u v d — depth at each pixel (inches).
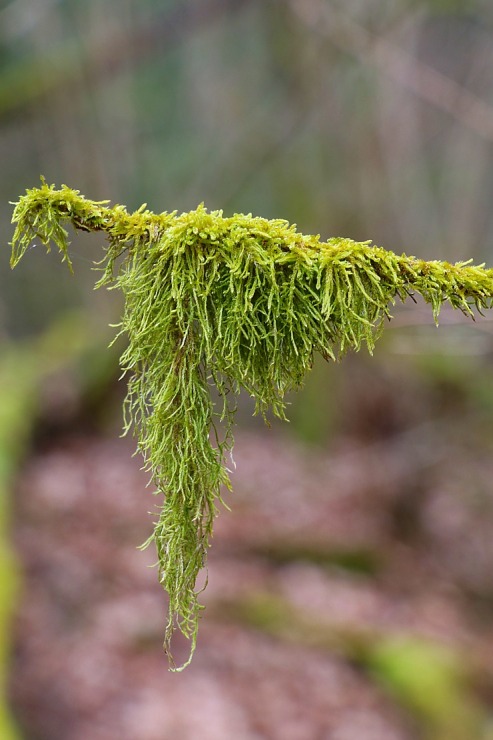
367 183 430.3
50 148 596.7
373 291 57.7
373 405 401.1
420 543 344.2
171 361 61.1
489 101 430.0
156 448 62.9
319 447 408.5
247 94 564.7
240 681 224.1
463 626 291.0
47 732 174.2
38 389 404.5
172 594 64.0
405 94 433.1
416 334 254.8
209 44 611.8
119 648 222.5
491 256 538.3
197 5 269.6
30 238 57.4
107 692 198.8
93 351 420.8
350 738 207.5
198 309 56.8
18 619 211.2
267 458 405.1
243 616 259.3
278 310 57.0
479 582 321.1
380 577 317.7
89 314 507.2
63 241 57.4
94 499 328.5
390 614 289.1
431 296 57.5
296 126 413.1
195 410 61.9
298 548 319.0
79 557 270.5
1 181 663.8
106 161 595.2
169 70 642.8
